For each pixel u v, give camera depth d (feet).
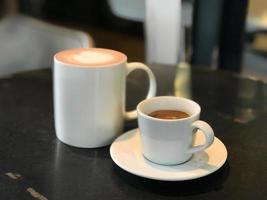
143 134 1.50
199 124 1.46
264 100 2.23
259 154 1.67
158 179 1.42
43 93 2.28
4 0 4.48
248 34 4.06
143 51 4.97
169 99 1.62
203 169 1.48
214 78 2.55
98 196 1.39
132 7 5.08
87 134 1.65
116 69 1.61
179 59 3.88
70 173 1.52
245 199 1.39
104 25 5.60
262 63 4.17
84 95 1.59
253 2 3.94
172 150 1.47
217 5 3.83
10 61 3.56
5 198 1.37
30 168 1.54
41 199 1.37
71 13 5.82
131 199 1.38
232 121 1.97
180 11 3.63
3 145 1.70
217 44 4.00
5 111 2.02
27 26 3.58
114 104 1.65
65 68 1.58
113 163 1.59
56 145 1.71
